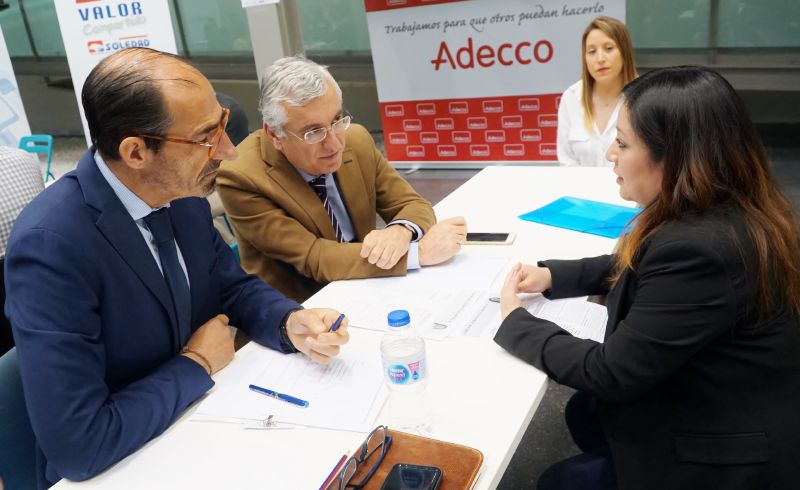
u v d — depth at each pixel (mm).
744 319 1010
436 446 963
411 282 1613
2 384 1167
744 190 1012
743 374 1036
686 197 1008
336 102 1706
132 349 1202
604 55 2961
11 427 1172
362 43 5723
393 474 900
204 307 1386
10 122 4746
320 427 1069
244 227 1840
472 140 5043
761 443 1030
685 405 1075
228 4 5918
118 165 1115
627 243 1113
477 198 2250
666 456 1095
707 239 968
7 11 7094
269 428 1080
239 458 1017
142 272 1187
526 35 4496
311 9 5703
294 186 1829
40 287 1045
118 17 4191
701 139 986
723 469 1052
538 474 1945
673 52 4703
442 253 1674
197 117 1094
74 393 1021
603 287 1458
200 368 1203
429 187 4902
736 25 4422
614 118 3070
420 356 1052
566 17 4324
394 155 5430
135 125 1052
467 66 4793
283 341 1328
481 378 1159
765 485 1043
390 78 5109
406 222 1861
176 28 6246
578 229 1846
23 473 1190
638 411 1122
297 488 938
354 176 1967
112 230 1139
